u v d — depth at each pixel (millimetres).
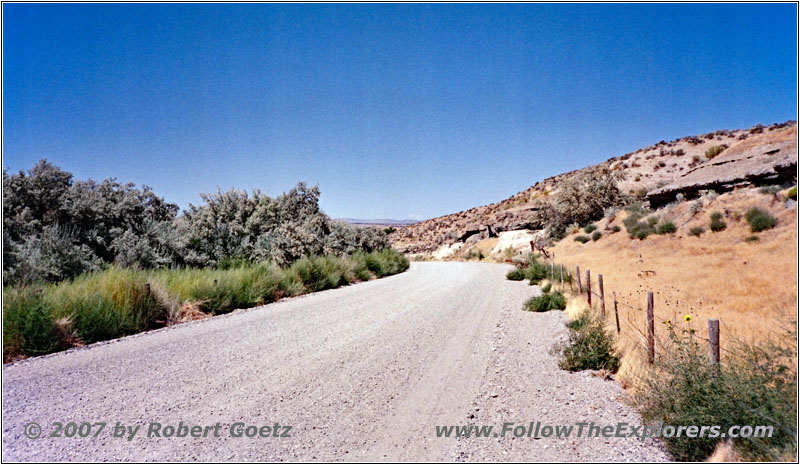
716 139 72000
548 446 4387
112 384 6281
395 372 6871
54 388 6117
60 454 4238
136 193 19609
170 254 18641
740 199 27469
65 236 14820
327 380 6473
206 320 11789
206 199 24328
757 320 9766
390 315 12281
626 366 6523
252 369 7027
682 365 4906
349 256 28500
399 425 4918
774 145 35594
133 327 10227
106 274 11898
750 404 4004
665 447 4305
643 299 13641
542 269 22922
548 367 7113
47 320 8422
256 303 14875
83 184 17406
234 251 22219
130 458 4168
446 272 30578
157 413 5234
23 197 15320
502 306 13883
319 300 15977
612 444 4402
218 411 5293
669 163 66812
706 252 22812
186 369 7023
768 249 19844
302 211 27547
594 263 26750
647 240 28953
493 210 92375
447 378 6586
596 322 8836
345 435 4668
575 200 46406
